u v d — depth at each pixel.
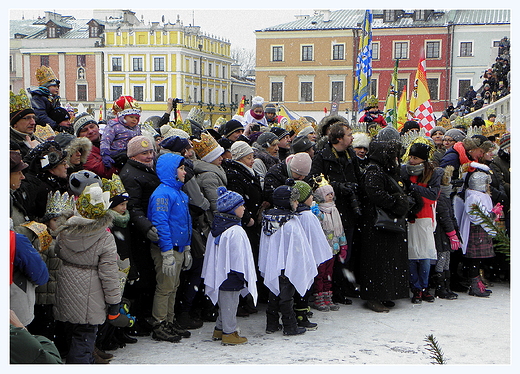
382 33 49.25
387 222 5.79
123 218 4.43
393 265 5.93
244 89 76.88
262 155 6.33
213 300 4.84
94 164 5.11
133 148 4.78
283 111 15.05
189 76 61.09
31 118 4.76
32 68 59.03
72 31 60.34
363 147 6.47
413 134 7.27
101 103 58.59
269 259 5.11
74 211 3.97
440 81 48.19
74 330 3.93
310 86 52.53
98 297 3.90
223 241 4.79
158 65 59.12
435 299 6.48
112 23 59.03
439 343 4.92
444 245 6.33
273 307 5.18
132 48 58.91
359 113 11.02
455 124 9.77
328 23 52.06
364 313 5.87
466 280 7.17
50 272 4.05
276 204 5.22
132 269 4.65
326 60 51.88
